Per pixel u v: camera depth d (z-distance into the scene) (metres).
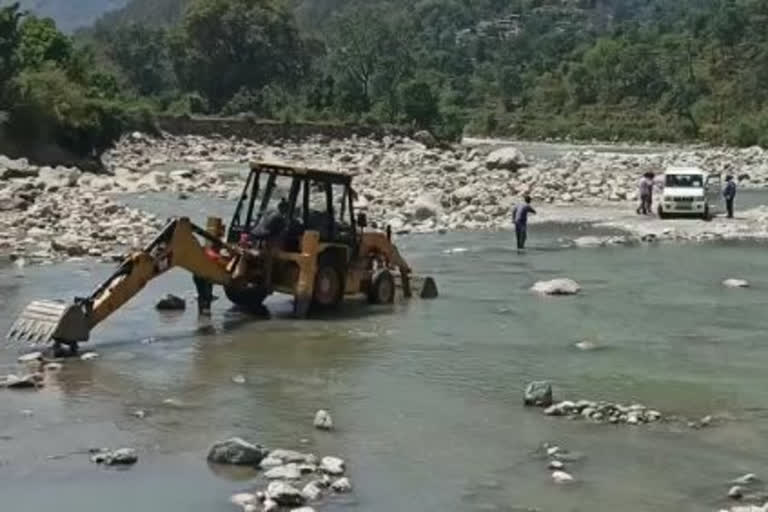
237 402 17.70
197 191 58.84
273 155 95.44
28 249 34.38
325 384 19.11
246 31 144.00
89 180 59.69
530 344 22.98
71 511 12.69
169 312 25.64
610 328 24.97
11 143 69.94
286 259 25.66
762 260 37.66
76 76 89.12
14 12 73.06
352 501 13.21
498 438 16.02
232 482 13.74
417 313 26.55
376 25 193.25
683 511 13.15
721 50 176.50
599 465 14.86
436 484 13.93
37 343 21.33
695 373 20.58
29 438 15.37
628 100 175.62
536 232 45.66
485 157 83.94
